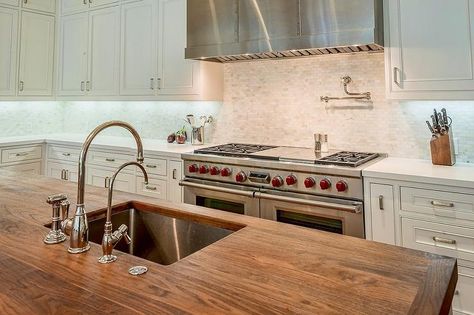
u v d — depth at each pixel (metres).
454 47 2.06
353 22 2.24
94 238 1.41
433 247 1.90
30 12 3.99
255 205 2.46
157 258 1.48
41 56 4.11
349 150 2.78
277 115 3.11
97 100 3.90
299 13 2.43
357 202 2.11
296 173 2.31
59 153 3.83
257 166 2.46
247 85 3.26
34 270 0.90
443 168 2.11
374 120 2.67
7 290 0.80
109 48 3.75
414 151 2.53
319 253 1.00
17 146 3.71
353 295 0.76
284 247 1.04
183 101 3.51
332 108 2.84
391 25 2.25
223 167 2.63
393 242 2.02
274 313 0.70
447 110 2.39
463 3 2.03
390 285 0.81
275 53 2.69
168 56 3.31
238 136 3.34
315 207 2.22
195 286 0.81
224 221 1.31
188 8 2.93
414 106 2.52
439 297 0.75
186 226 1.41
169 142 3.55
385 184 2.03
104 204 1.50
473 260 1.80
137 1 3.50
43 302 0.75
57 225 1.13
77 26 4.03
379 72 2.63
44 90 4.16
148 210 1.51
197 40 2.89
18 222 1.28
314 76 2.91
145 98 3.49
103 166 3.43
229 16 2.73
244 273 0.88
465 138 2.33
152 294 0.78
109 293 0.78
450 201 1.84
